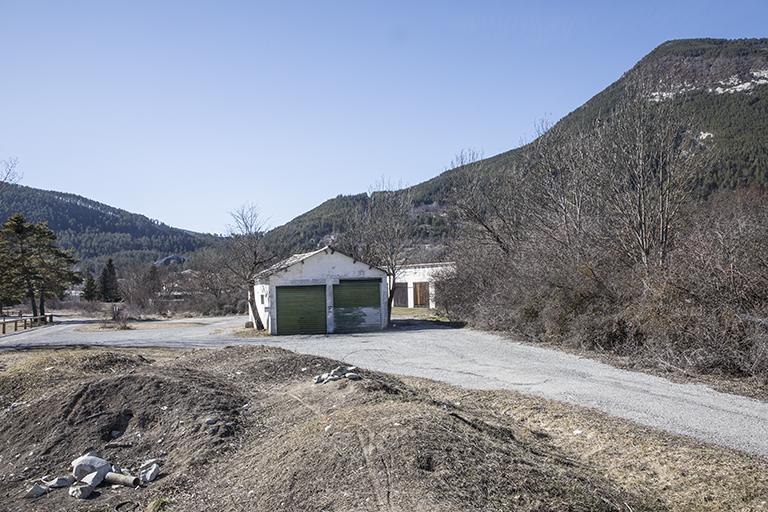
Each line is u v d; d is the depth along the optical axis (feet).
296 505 16.44
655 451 22.26
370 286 89.45
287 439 21.68
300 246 182.50
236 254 98.63
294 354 41.60
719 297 41.75
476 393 34.55
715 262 42.86
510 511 15.20
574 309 59.21
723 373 39.32
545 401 31.65
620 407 30.30
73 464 23.30
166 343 76.59
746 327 39.27
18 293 144.66
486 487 16.25
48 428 27.02
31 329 114.21
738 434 24.97
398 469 16.80
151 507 19.01
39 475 23.79
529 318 66.95
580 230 69.77
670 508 17.72
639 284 50.78
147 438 25.58
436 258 140.15
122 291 221.05
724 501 17.88
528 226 85.35
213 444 23.57
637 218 58.59
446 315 101.76
